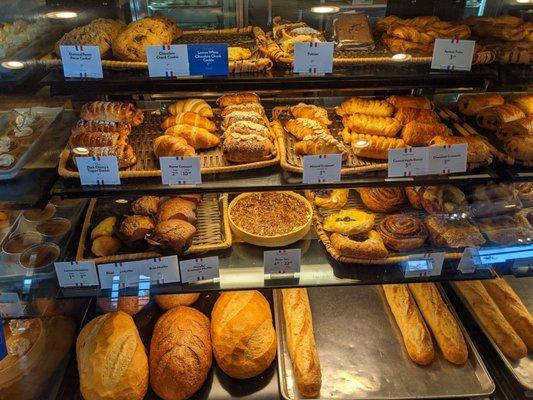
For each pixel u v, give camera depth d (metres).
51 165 1.76
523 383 1.91
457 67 1.67
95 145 1.76
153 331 2.05
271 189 1.73
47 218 2.01
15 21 1.80
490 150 1.84
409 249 1.96
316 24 1.92
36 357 1.92
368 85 1.71
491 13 1.93
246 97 2.12
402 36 1.77
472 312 2.17
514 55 1.69
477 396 1.89
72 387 1.90
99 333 1.93
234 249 2.02
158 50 1.54
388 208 2.12
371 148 1.81
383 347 2.07
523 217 2.07
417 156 1.74
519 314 2.10
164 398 1.84
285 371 1.96
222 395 1.89
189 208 2.02
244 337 1.93
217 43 1.68
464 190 2.14
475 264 1.97
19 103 1.97
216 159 1.82
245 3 1.90
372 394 1.90
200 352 1.92
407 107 2.03
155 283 1.88
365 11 1.95
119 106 1.97
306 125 1.92
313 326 2.16
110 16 1.85
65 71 1.54
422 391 1.91
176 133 1.83
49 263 1.85
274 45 1.75
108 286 1.85
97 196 1.68
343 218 2.03
